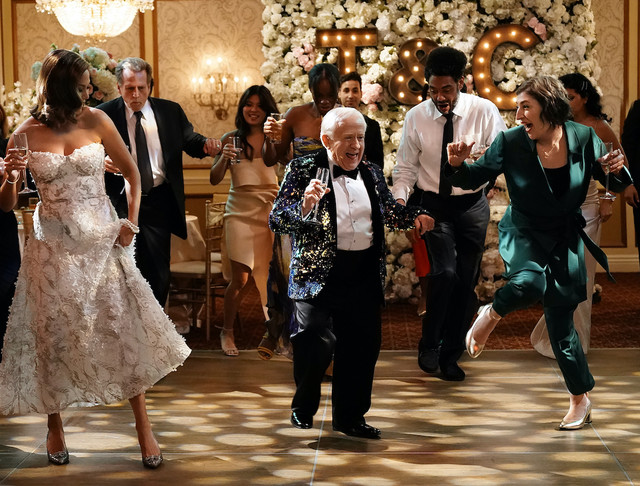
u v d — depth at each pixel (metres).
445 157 5.48
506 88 7.75
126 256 4.00
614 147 5.90
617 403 4.89
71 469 4.01
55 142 3.93
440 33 7.81
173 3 9.68
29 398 3.96
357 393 4.33
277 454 4.17
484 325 4.34
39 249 3.91
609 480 3.80
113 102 5.64
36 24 9.78
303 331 4.16
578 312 5.93
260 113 6.14
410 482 3.80
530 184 4.23
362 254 4.14
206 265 6.71
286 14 8.10
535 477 3.84
